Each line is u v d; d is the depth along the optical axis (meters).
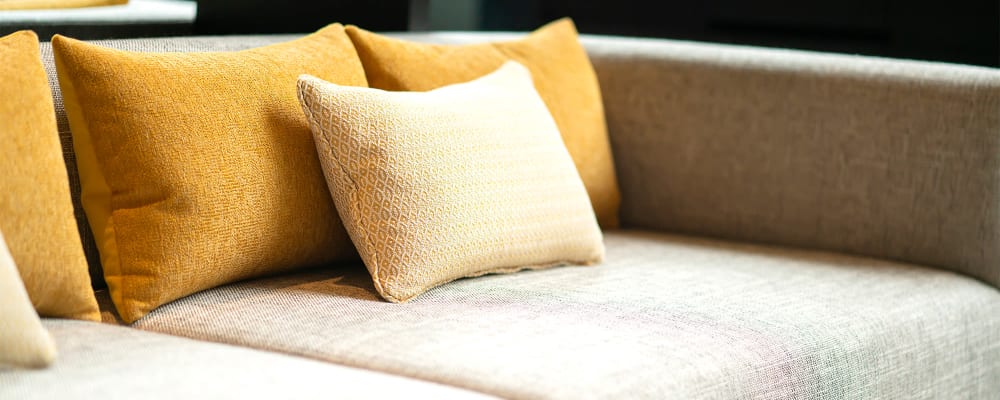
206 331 1.63
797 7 3.74
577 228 2.03
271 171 1.80
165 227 1.69
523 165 1.96
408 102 1.87
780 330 1.75
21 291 1.38
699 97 2.49
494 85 2.07
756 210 2.45
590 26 4.16
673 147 2.53
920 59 3.55
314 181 1.87
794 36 3.77
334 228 1.92
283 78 1.88
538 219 1.96
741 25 3.87
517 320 1.67
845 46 3.67
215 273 1.76
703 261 2.20
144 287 1.68
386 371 1.47
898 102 2.29
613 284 1.93
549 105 2.37
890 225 2.31
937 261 2.27
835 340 1.78
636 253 2.23
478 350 1.52
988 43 3.43
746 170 2.45
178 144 1.71
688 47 2.57
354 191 1.82
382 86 2.11
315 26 2.63
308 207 1.86
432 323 1.65
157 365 1.38
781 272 2.14
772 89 2.42
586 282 1.94
